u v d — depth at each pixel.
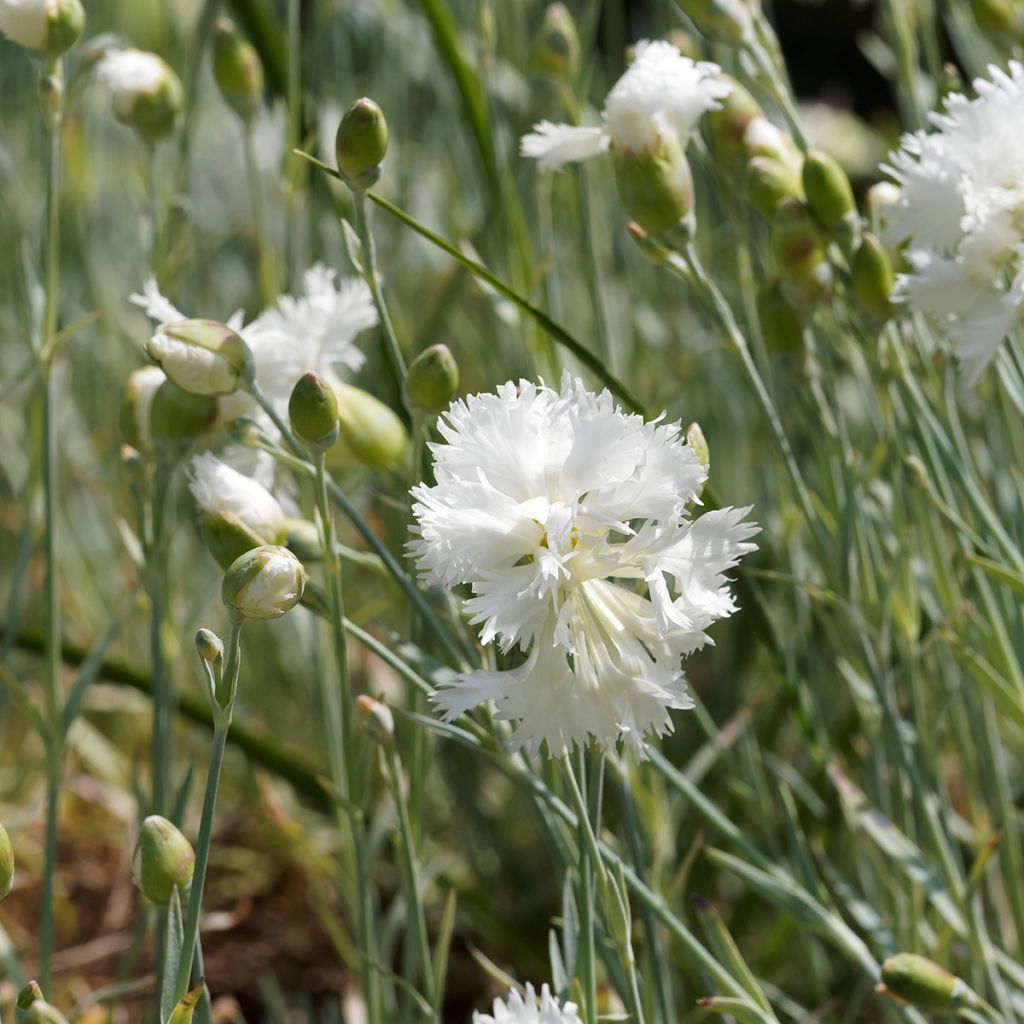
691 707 0.78
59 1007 0.97
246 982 0.99
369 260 0.82
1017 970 0.86
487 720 0.81
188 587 1.14
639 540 0.78
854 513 0.86
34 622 1.17
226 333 0.81
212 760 0.77
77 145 1.19
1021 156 0.82
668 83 0.83
